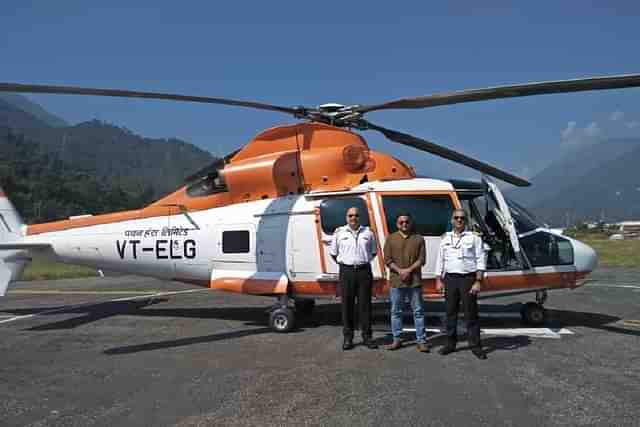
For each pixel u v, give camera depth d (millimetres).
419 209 7535
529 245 7590
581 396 4688
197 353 6465
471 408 4422
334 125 8273
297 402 4625
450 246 6180
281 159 7953
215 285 8242
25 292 13703
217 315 9398
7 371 5785
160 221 8789
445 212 7555
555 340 6863
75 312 9961
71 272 20422
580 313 8922
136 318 9188
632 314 8828
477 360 5910
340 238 6508
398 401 4609
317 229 7746
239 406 4555
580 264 7582
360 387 5000
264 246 8023
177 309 10211
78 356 6434
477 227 7668
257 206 8195
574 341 6797
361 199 7645
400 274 6285
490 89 6129
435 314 8945
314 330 7773
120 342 7207
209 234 8391
